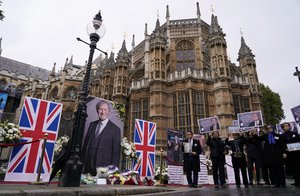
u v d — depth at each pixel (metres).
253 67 29.56
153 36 28.17
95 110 10.61
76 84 46.03
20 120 8.84
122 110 11.38
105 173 9.34
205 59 29.75
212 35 27.41
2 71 59.94
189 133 9.70
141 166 11.18
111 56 35.88
